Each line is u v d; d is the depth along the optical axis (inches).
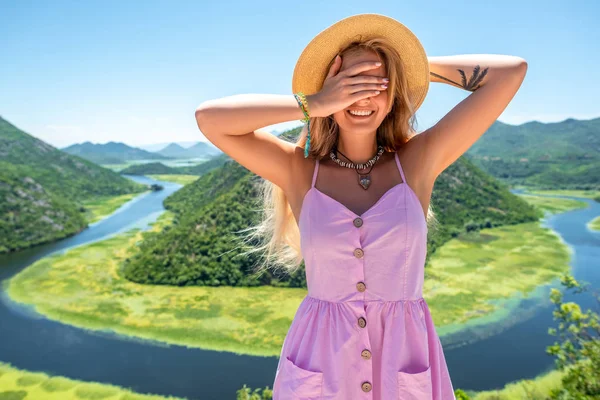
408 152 77.0
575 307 371.2
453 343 838.5
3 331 947.3
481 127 74.1
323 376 68.5
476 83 74.7
